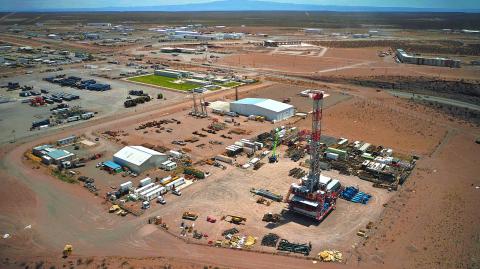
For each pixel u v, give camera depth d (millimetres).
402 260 55344
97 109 131875
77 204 71062
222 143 100812
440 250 57469
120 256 56656
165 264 54656
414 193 74562
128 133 108438
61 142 99812
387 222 64875
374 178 80688
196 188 77062
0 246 59062
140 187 76938
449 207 69562
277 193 74562
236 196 73812
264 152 93750
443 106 135500
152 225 64438
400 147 98188
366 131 109875
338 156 89750
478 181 79688
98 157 91750
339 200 72375
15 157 92062
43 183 79062
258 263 54906
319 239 60438
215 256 56531
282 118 121000
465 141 102750
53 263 55094
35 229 63438
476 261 54906
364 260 55406
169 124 116312
